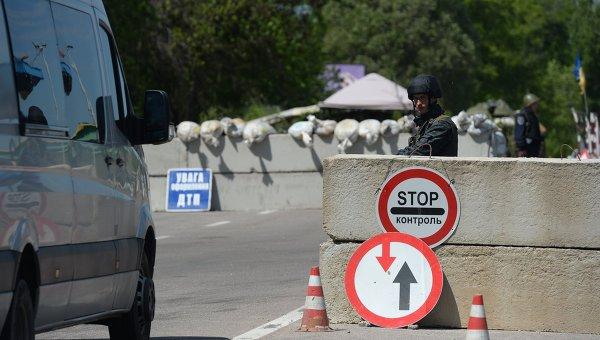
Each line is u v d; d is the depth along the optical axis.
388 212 20.98
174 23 84.50
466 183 20.69
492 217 20.59
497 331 20.53
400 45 153.38
